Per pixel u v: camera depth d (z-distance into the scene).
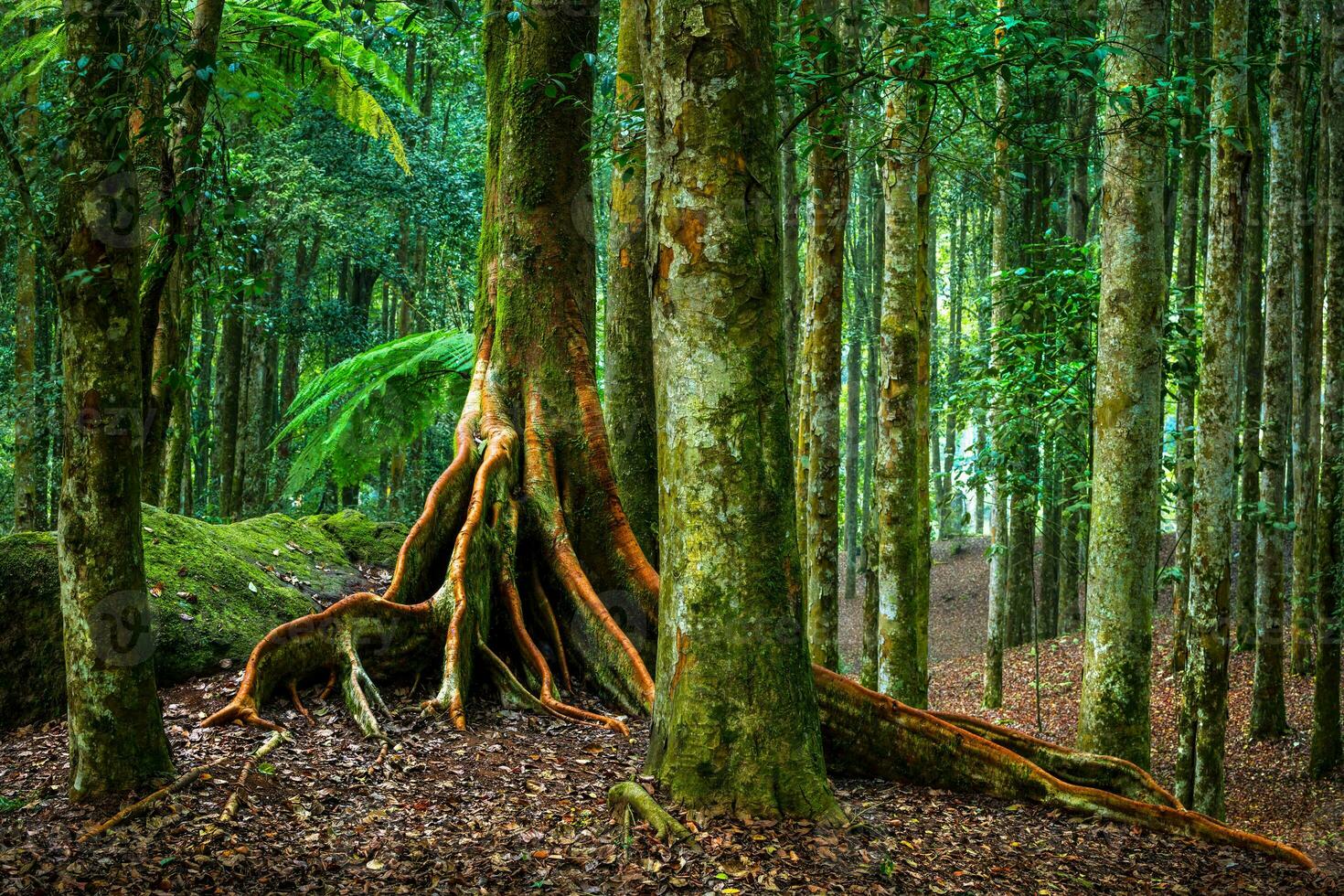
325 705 6.77
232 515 19.50
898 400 9.23
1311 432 14.06
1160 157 7.50
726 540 5.27
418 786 5.68
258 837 4.80
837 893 4.61
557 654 7.97
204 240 5.52
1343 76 11.67
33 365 14.05
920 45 6.62
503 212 8.98
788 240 14.13
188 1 9.88
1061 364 12.01
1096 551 7.78
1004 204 15.44
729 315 5.20
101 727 4.98
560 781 5.89
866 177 26.70
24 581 7.44
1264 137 17.00
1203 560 8.65
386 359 14.81
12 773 5.79
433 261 24.31
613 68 12.82
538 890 4.50
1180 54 12.83
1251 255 14.81
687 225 5.18
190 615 7.50
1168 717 13.85
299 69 13.28
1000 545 16.36
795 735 5.32
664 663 5.51
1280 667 12.66
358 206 19.72
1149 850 6.45
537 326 8.84
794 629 5.38
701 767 5.26
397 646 7.25
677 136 5.17
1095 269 11.98
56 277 4.72
